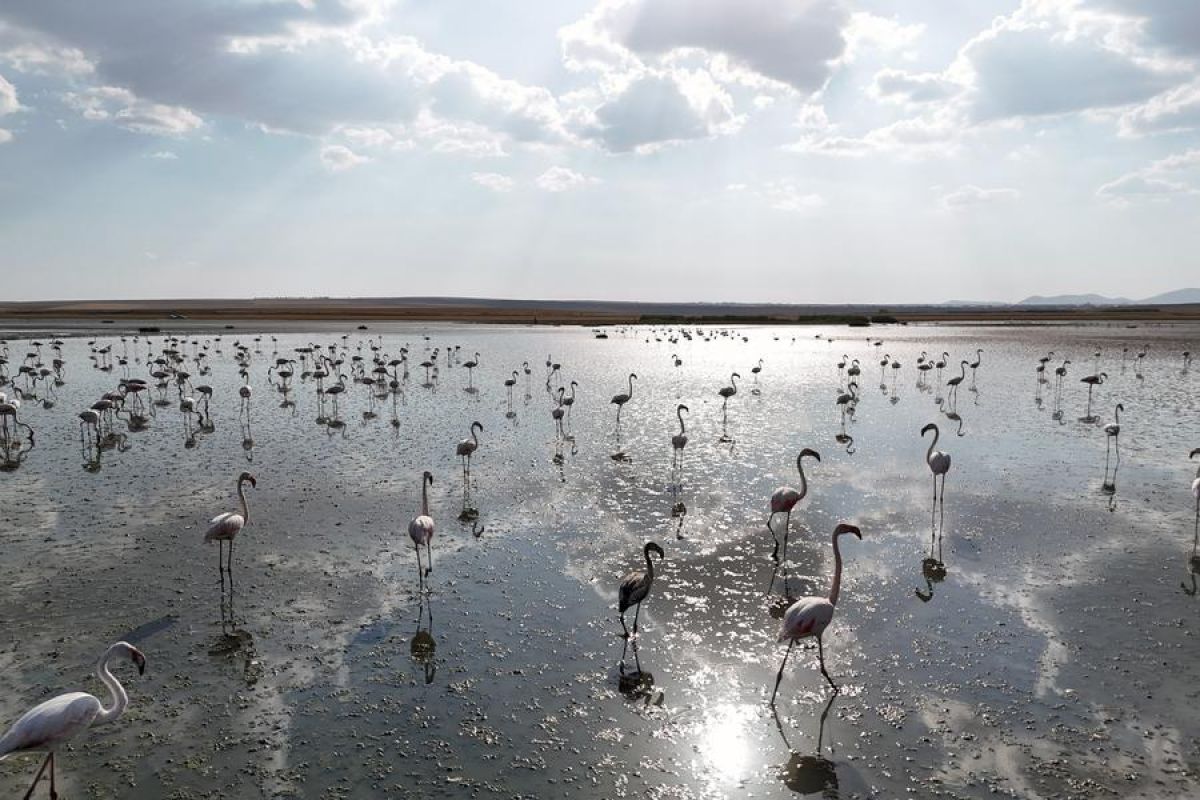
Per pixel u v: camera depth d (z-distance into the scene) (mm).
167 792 9172
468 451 22484
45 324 113938
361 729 10430
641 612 14000
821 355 68125
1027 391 43219
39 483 22766
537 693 11312
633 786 9289
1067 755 9805
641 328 114000
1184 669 11773
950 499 20828
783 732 10352
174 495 21359
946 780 9359
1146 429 30781
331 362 47844
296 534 18109
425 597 14641
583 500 21078
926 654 12352
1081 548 16969
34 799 9039
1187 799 8992
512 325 122875
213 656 12352
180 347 73812
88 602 14258
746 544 17516
